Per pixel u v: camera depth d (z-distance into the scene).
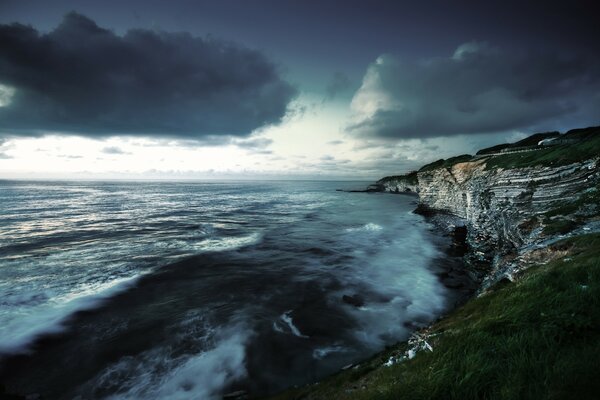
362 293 19.06
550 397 3.54
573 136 42.72
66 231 36.72
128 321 15.14
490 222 29.23
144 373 11.26
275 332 14.16
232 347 12.90
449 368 4.66
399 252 29.36
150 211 58.78
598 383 3.48
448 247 31.19
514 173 30.59
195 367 11.59
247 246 31.27
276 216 55.09
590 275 6.96
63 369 11.51
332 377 9.59
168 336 13.75
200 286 20.03
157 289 19.41
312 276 22.31
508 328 5.68
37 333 13.82
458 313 10.59
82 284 19.75
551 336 4.79
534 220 20.08
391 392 4.68
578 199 19.94
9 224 39.94
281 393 9.70
